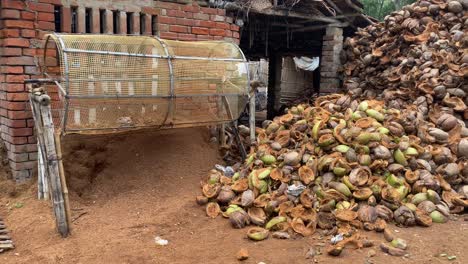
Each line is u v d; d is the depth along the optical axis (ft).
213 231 16.56
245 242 15.47
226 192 18.37
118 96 17.94
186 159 21.52
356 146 17.94
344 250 14.39
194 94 20.29
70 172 20.11
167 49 19.63
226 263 13.96
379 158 17.60
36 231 16.87
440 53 25.39
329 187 17.19
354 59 32.89
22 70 19.93
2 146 21.25
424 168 18.24
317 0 30.40
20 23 19.62
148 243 15.57
